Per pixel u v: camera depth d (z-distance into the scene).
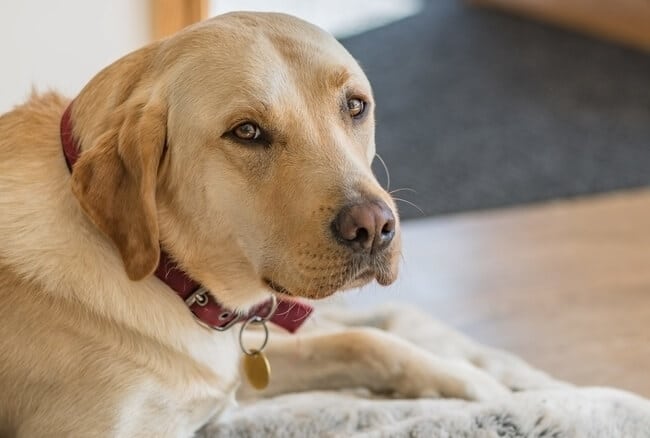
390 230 1.43
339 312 2.43
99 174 1.45
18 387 1.55
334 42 1.59
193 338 1.62
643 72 4.72
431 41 5.04
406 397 1.98
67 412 1.54
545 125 4.08
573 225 3.21
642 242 3.10
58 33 2.59
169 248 1.55
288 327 1.79
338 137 1.48
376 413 1.85
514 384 2.12
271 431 1.81
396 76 4.53
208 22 1.55
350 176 1.43
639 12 4.95
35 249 1.54
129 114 1.47
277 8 5.04
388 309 2.45
